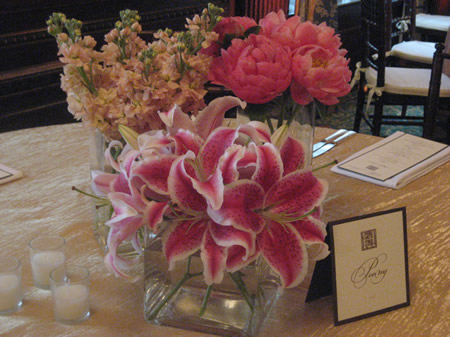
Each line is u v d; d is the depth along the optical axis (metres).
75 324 0.87
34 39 2.64
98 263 1.02
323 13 1.92
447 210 1.25
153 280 0.84
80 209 1.21
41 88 2.73
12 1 2.50
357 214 1.22
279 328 0.88
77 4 2.79
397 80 2.93
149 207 0.75
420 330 0.88
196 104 0.98
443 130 3.58
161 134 0.82
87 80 0.95
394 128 3.92
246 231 0.73
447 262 1.06
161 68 0.93
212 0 3.54
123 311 0.90
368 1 2.90
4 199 1.23
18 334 0.84
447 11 4.43
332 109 4.20
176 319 0.86
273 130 1.00
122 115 0.92
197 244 0.76
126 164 0.79
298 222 0.78
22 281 0.97
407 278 0.94
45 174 1.35
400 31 3.81
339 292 0.89
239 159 0.74
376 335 0.87
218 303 0.83
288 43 0.94
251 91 0.91
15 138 1.54
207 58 0.96
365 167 1.42
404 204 1.27
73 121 2.92
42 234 1.11
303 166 0.83
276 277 0.90
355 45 4.68
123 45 0.96
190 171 0.77
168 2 3.31
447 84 2.86
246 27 1.00
